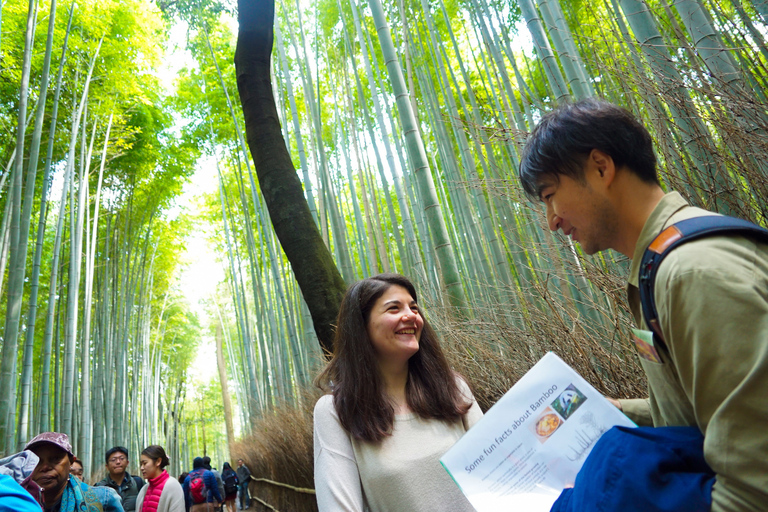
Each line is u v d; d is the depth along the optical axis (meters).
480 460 0.88
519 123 4.04
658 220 0.68
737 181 1.56
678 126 1.66
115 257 11.33
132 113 10.39
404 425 1.18
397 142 8.14
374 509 1.10
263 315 11.74
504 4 6.62
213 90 10.91
